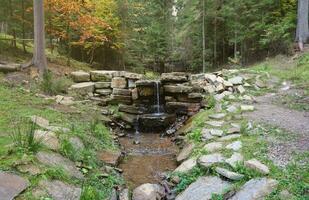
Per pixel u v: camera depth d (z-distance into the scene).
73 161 6.07
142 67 22.19
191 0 23.72
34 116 7.64
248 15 17.91
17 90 10.00
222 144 6.88
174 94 11.13
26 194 4.56
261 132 7.27
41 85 10.66
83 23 15.38
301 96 10.24
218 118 8.62
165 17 27.83
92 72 12.10
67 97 10.34
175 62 25.83
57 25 15.83
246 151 6.30
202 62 22.80
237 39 18.80
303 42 16.39
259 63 17.14
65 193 4.95
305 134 7.02
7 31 16.69
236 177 5.52
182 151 7.49
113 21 17.86
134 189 5.94
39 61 12.05
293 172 5.39
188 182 5.93
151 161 7.39
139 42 21.59
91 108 10.01
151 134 9.77
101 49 19.38
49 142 6.17
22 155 5.30
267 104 9.69
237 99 10.20
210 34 22.42
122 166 7.05
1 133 6.35
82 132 7.45
